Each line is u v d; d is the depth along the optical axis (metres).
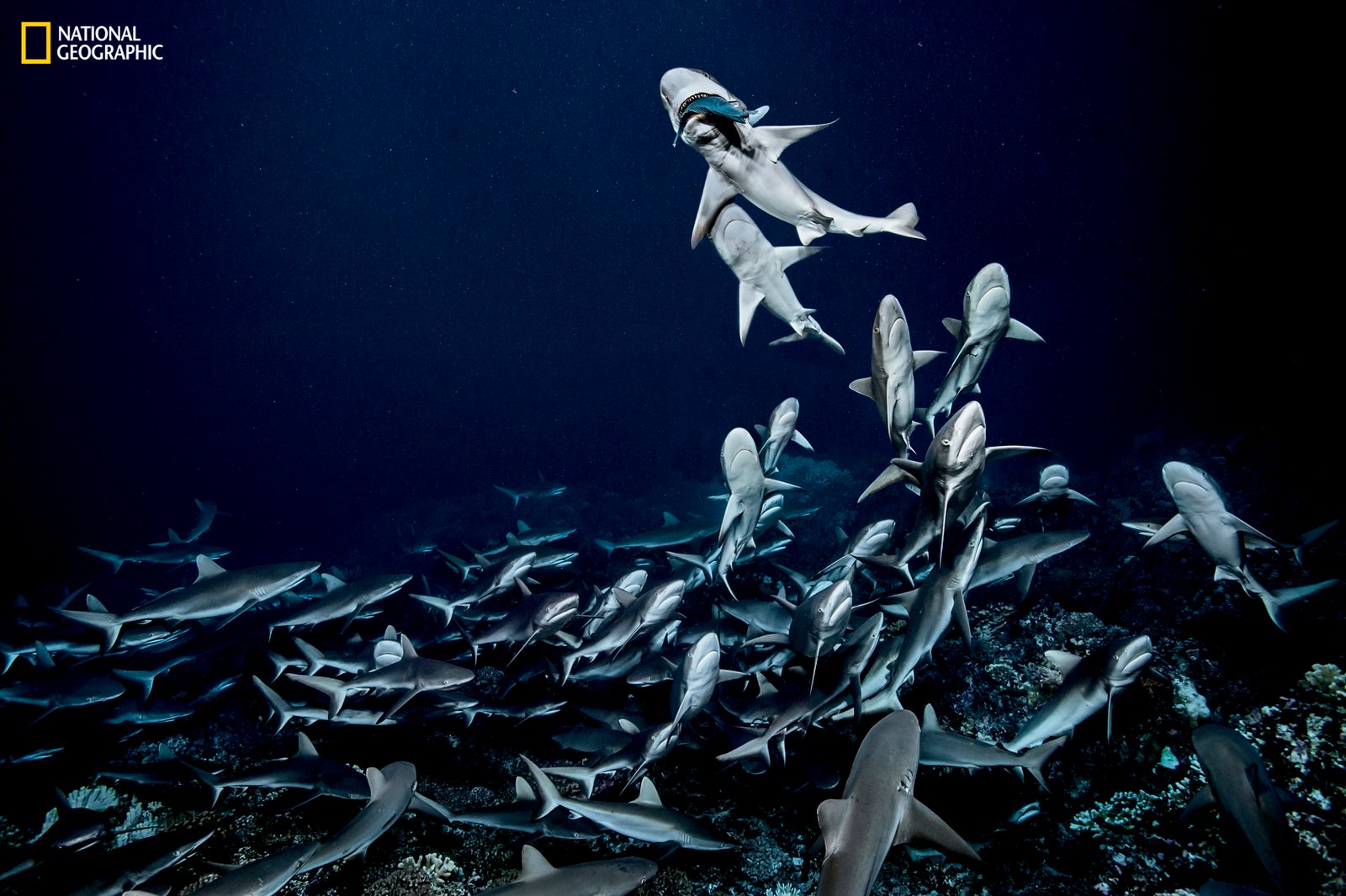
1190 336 29.09
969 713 5.83
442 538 23.16
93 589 21.23
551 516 22.84
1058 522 9.81
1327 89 25.06
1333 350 18.56
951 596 4.58
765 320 44.59
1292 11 25.64
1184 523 4.72
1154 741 5.00
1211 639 6.06
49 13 61.22
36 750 6.92
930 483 4.17
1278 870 3.07
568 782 6.01
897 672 4.85
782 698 5.26
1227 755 3.46
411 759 6.72
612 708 6.72
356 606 7.96
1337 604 5.72
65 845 5.25
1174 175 33.09
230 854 5.23
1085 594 7.57
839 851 2.60
